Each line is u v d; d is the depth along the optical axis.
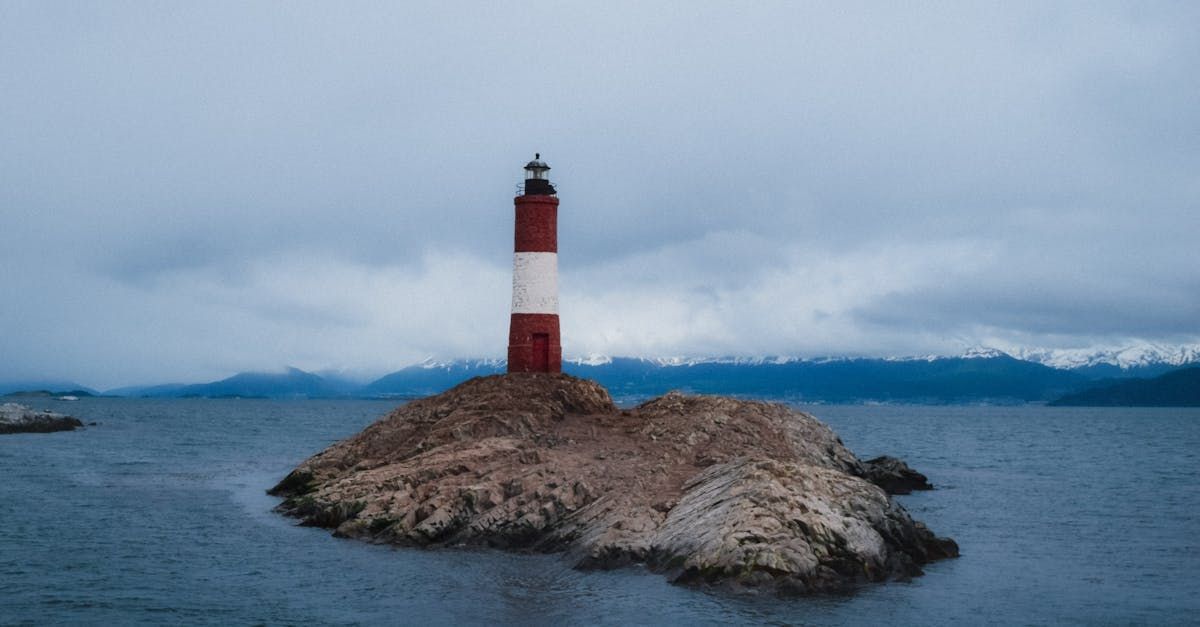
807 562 37.41
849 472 68.69
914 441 155.38
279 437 142.12
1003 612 36.88
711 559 37.75
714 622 33.97
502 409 63.38
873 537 40.91
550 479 49.16
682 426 61.44
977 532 54.62
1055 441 158.25
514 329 69.56
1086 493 74.25
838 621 34.62
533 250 69.12
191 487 70.38
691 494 45.53
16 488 68.56
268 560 43.84
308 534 49.81
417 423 66.31
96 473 79.88
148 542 48.00
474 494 47.53
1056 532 54.97
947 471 93.88
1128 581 42.62
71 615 35.44
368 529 48.56
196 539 48.72
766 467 45.00
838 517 40.75
